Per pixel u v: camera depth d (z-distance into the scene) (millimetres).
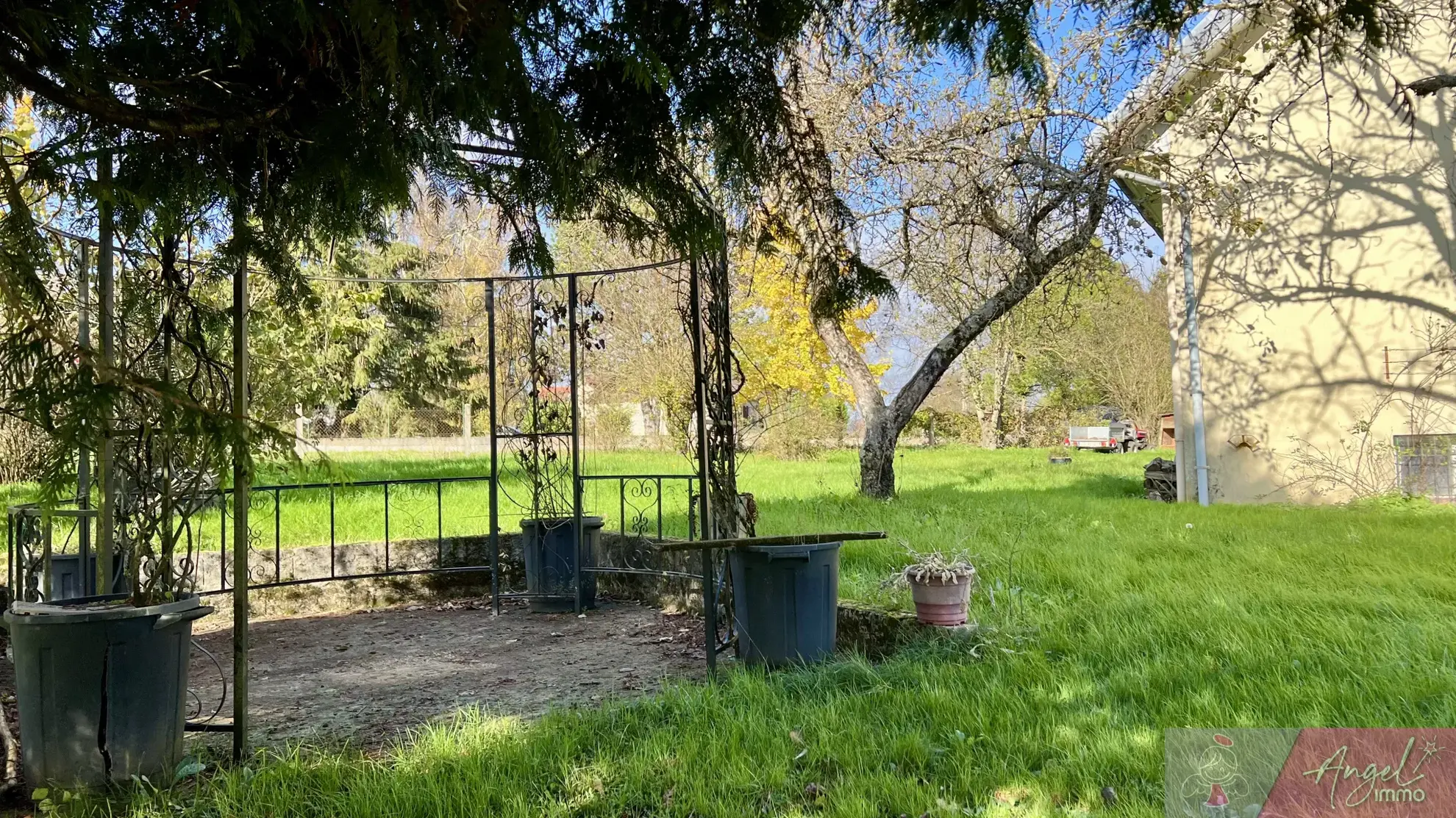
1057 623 4664
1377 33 3229
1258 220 10383
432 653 5504
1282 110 10609
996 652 4195
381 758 3406
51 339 2006
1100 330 28797
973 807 2705
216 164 2631
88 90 2111
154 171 2527
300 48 2277
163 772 3148
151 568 3660
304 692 4598
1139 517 9305
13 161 2352
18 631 3008
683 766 3051
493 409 6918
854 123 10102
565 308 7254
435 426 23250
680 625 6039
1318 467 11055
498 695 4426
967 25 2367
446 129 2701
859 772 2967
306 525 9539
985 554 6660
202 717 4141
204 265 3453
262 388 10047
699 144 3230
